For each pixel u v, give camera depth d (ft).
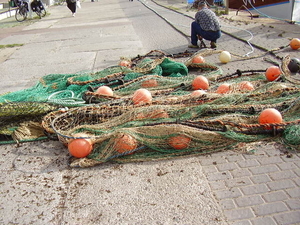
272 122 13.78
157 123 13.62
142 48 33.12
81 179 12.21
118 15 64.59
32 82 24.44
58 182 12.12
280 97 16.30
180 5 74.64
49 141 15.06
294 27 37.96
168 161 12.94
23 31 50.65
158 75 20.75
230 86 17.10
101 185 11.80
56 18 67.10
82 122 15.25
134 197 11.08
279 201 10.44
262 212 10.05
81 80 21.03
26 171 12.91
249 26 40.63
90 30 46.93
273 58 25.71
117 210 10.55
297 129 13.38
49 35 44.91
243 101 16.15
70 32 46.32
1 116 15.52
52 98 18.34
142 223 9.94
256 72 22.00
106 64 27.96
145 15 60.70
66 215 10.49
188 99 15.49
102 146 13.44
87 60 29.71
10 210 10.85
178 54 28.19
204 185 11.42
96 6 94.02
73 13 68.95
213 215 10.05
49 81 21.63
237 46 30.99
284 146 13.32
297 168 11.96
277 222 9.63
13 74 26.94
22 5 65.62
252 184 11.30
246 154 13.02
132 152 13.32
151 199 10.93
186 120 14.10
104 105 15.33
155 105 14.60
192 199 10.79
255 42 31.42
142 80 19.10
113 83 20.22
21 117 16.03
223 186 11.31
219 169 12.23
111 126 14.02
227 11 54.44
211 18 29.30
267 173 11.82
